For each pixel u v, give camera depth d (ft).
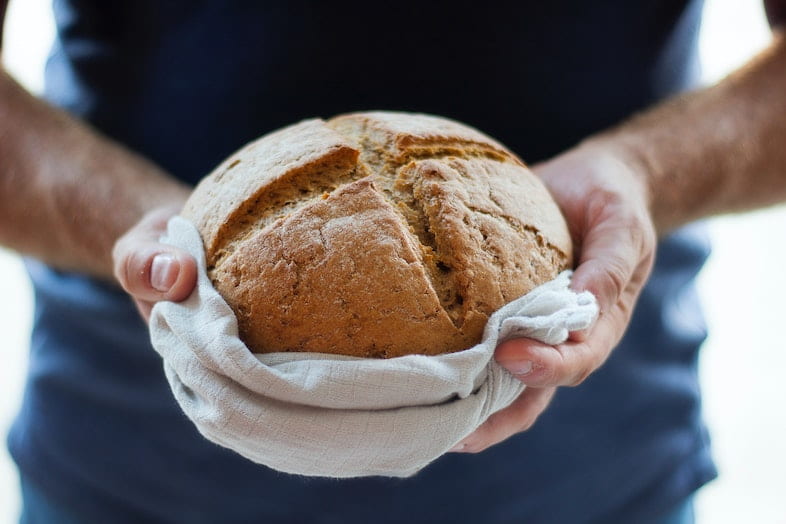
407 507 2.03
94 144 2.02
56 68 2.20
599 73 2.01
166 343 1.39
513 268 1.40
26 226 1.96
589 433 2.05
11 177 1.96
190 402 1.37
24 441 2.15
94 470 2.11
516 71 1.97
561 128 2.04
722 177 1.96
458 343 1.36
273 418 1.31
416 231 1.40
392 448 1.33
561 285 1.43
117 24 2.04
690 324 2.15
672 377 2.10
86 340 2.08
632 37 2.00
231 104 1.99
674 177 1.91
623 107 2.06
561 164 1.78
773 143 2.01
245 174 1.46
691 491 2.12
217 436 1.34
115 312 2.01
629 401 2.06
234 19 1.95
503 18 1.93
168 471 2.08
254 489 2.04
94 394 2.08
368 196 1.36
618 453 2.08
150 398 2.05
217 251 1.42
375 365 1.30
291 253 1.34
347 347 1.33
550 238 1.47
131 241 1.55
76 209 1.91
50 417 2.11
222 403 1.31
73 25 2.07
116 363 2.06
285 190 1.43
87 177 1.93
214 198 1.47
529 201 1.48
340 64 1.95
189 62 2.00
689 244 2.09
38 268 2.14
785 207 2.14
